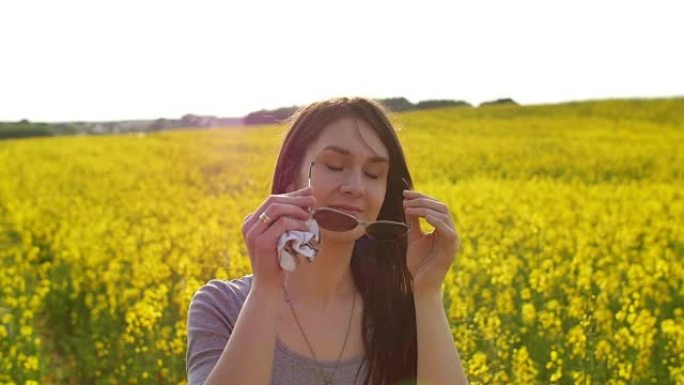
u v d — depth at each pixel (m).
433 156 32.22
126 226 15.84
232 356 2.37
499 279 9.80
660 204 18.72
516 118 51.00
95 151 37.50
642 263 12.02
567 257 12.95
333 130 2.55
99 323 8.86
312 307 2.65
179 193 23.55
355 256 2.74
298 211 2.35
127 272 11.08
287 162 2.63
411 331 2.72
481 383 6.71
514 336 7.88
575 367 7.20
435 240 2.78
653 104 53.47
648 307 9.48
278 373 2.57
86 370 8.09
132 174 29.16
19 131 62.66
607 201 20.48
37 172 29.42
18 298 9.76
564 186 23.45
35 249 12.05
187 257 11.05
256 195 21.97
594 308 8.12
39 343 7.95
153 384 7.60
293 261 2.33
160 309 8.32
